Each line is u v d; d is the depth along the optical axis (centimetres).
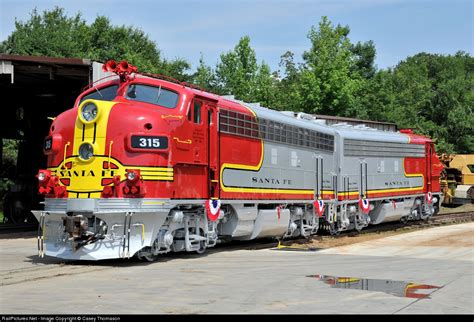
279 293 873
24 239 1881
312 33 4728
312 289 912
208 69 4669
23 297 831
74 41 4725
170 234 1280
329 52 4634
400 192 2620
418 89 6162
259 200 1634
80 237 1174
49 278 1020
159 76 1397
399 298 838
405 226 2633
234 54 4600
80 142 1209
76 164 1208
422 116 6175
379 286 946
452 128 5956
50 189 1245
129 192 1171
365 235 2211
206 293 870
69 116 1259
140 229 1192
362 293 877
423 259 1372
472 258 1404
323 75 4556
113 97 1316
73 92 2348
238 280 1004
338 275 1076
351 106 4741
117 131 1192
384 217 2509
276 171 1741
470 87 6512
